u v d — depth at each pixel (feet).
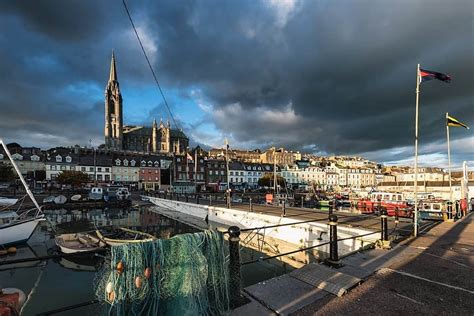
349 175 377.71
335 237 17.94
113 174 272.92
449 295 13.62
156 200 139.44
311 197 129.49
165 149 444.55
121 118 425.28
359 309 12.09
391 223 42.88
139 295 10.00
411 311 11.95
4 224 49.98
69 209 119.34
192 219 89.66
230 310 12.04
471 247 23.91
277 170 347.97
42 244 53.16
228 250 13.74
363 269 17.30
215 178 301.63
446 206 54.34
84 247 42.22
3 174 188.34
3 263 7.93
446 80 31.12
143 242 10.43
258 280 35.37
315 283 14.61
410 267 17.94
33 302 29.12
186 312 10.73
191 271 11.21
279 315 11.60
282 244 50.65
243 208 74.64
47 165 250.57
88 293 31.17
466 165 68.08
